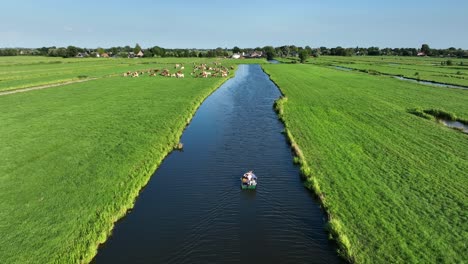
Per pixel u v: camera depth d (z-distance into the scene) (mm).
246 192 27531
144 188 28453
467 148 35125
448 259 18172
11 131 42281
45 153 34688
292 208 25016
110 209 24125
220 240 21438
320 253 20141
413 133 40875
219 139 41281
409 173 29031
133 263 19406
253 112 55406
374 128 43312
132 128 43906
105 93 71375
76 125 45219
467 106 55812
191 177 30500
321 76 105938
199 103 61938
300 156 33438
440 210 22984
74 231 21438
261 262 19422
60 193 26281
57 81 88938
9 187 27188
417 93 69188
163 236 21891
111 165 31688
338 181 27875
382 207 23547
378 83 86500
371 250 19172
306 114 51656
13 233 21094
